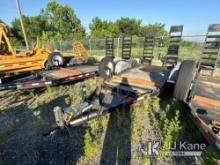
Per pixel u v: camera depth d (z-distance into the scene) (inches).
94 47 741.9
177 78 142.1
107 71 236.2
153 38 313.1
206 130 98.0
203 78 197.6
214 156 94.0
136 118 139.9
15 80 227.3
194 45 433.1
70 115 113.1
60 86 229.6
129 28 1916.8
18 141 119.8
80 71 253.3
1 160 102.4
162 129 128.0
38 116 154.0
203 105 129.1
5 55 261.0
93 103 133.9
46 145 114.2
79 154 105.1
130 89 163.0
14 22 1453.0
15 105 181.3
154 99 172.7
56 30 1633.9
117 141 115.6
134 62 270.5
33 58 284.7
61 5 1582.2
